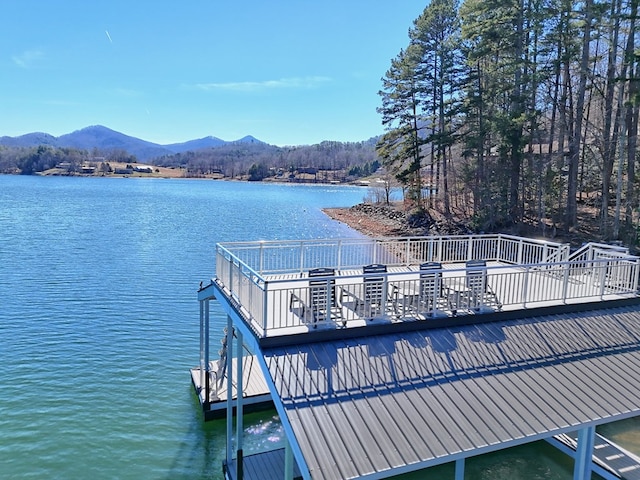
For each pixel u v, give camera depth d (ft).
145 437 34.55
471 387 23.61
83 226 143.84
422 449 19.35
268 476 28.50
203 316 40.81
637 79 69.56
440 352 25.99
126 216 173.47
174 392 41.14
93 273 83.20
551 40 86.69
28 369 44.73
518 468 29.94
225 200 269.03
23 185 353.72
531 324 30.19
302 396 21.36
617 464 28.32
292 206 233.55
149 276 82.28
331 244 40.68
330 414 20.54
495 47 92.68
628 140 80.74
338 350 24.62
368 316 27.22
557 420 22.24
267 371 22.65
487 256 49.03
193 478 30.14
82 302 66.13
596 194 102.63
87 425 35.86
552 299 32.73
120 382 42.75
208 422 36.65
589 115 107.45
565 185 97.30
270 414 37.83
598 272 37.50
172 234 132.26
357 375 23.13
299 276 37.52
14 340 51.70
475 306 29.78
